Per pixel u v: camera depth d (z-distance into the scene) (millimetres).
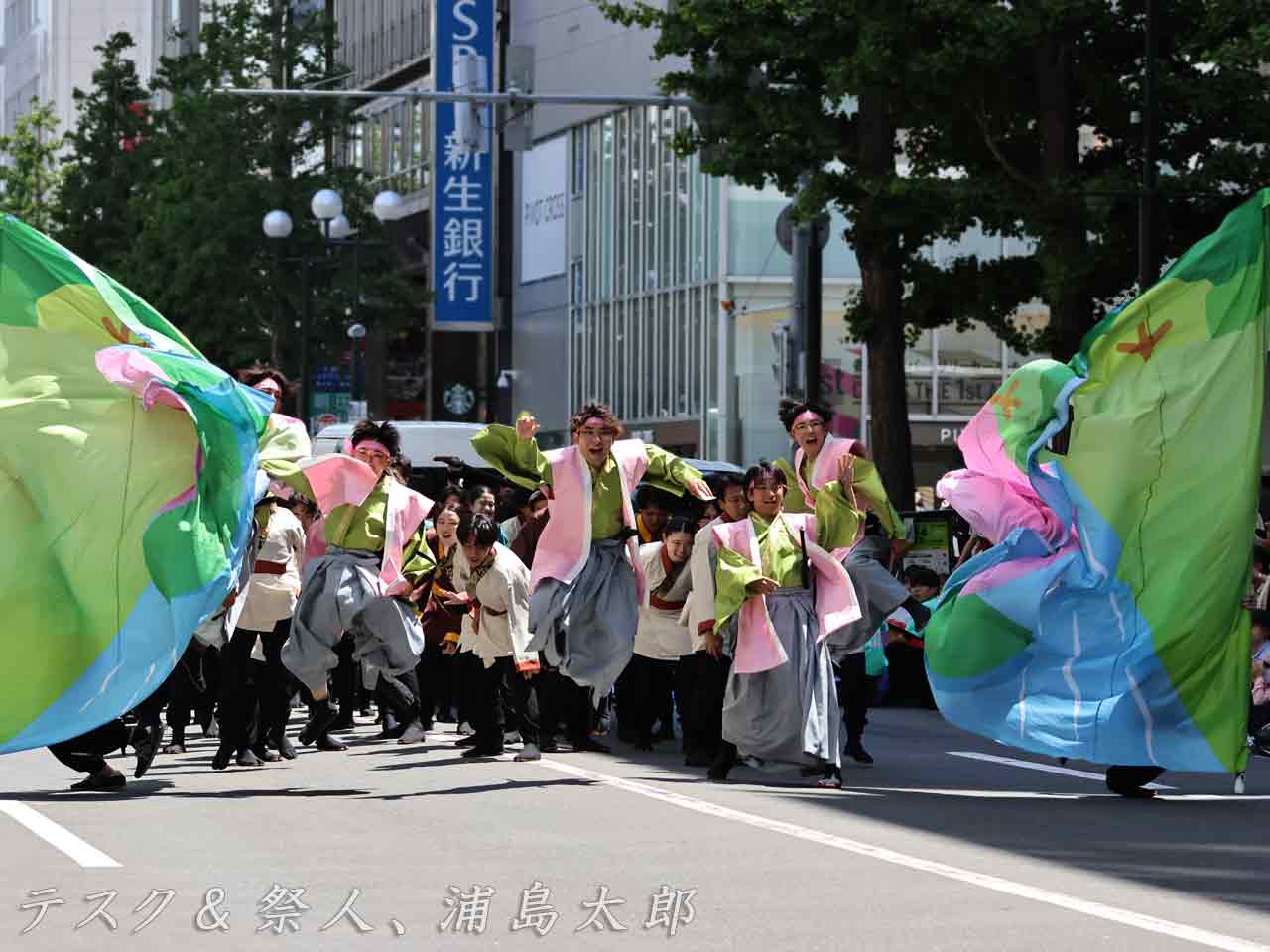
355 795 17500
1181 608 17984
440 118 79625
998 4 34781
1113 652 18062
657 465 19672
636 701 22797
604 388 75812
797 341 39219
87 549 17078
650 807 16594
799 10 34969
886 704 30516
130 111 82500
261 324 68250
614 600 19531
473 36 78375
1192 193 35031
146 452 17234
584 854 13859
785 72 37406
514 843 14406
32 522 17031
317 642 20906
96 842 14320
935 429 64750
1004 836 15047
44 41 168250
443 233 79625
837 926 11203
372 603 21016
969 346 64812
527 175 81875
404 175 91562
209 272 66750
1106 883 12836
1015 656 18344
